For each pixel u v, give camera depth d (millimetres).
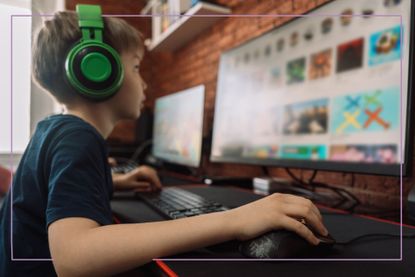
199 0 1522
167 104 1770
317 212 453
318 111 852
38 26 688
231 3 1581
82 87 557
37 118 2332
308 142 880
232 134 1233
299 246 401
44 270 513
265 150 1050
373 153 700
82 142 478
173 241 397
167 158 1698
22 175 547
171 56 2352
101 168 492
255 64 1123
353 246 469
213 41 1758
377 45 706
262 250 397
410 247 464
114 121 679
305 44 907
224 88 1313
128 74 665
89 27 577
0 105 2287
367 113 718
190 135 1412
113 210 720
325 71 836
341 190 896
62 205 412
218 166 1618
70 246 384
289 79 962
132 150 2078
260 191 1016
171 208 652
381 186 863
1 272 542
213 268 374
